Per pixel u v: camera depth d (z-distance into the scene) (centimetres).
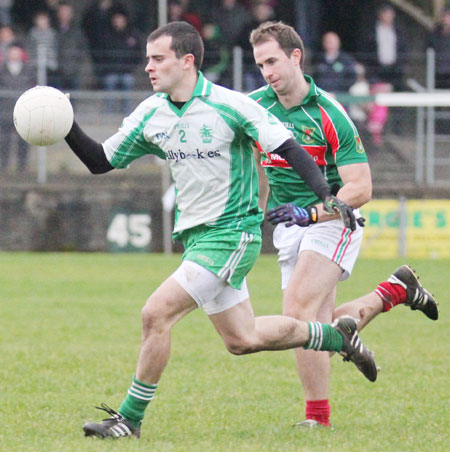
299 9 7356
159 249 6419
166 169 6359
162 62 1811
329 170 2081
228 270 1838
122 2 7369
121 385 2484
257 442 1858
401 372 2702
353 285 4641
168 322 1828
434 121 6612
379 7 7688
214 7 7469
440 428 2017
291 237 2105
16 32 7669
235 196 1856
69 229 6444
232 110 1812
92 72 6644
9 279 4925
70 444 1812
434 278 5016
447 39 6769
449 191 6425
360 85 6544
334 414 2169
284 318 1928
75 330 3422
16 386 2456
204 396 2359
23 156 6581
